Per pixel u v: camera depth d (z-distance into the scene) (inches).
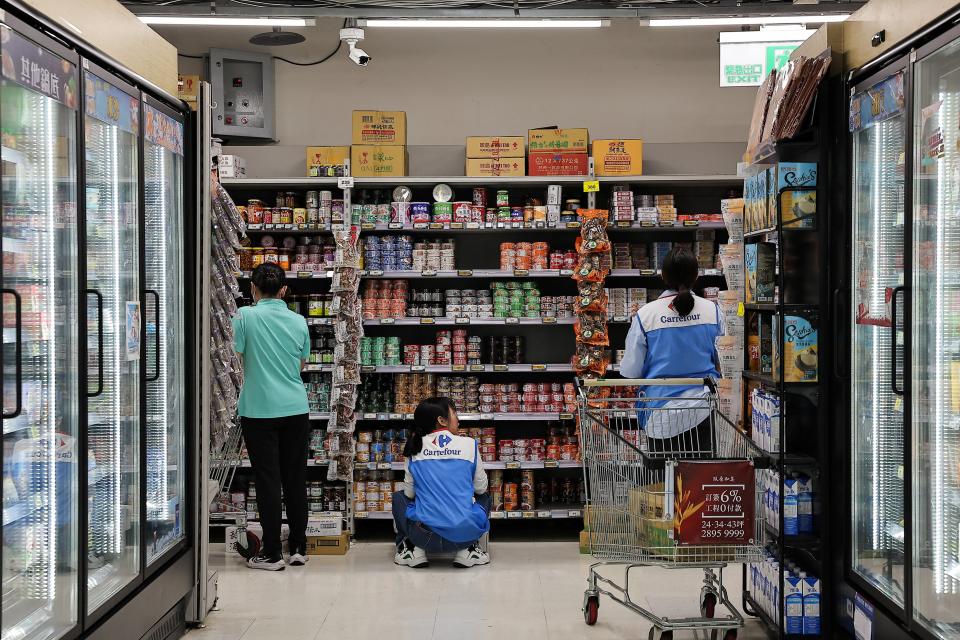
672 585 201.9
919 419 118.0
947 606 114.0
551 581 205.9
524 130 299.3
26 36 101.3
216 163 196.1
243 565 223.0
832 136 145.9
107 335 130.1
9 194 99.7
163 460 154.4
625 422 240.4
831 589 147.0
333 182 259.4
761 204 163.2
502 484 259.1
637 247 267.6
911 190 117.9
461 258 282.4
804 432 152.7
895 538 129.3
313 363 261.1
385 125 264.4
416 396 260.5
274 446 215.5
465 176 264.5
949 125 111.9
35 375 107.5
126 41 136.3
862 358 139.7
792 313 146.9
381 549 241.9
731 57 255.8
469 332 282.2
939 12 112.6
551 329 281.4
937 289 114.7
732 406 178.1
